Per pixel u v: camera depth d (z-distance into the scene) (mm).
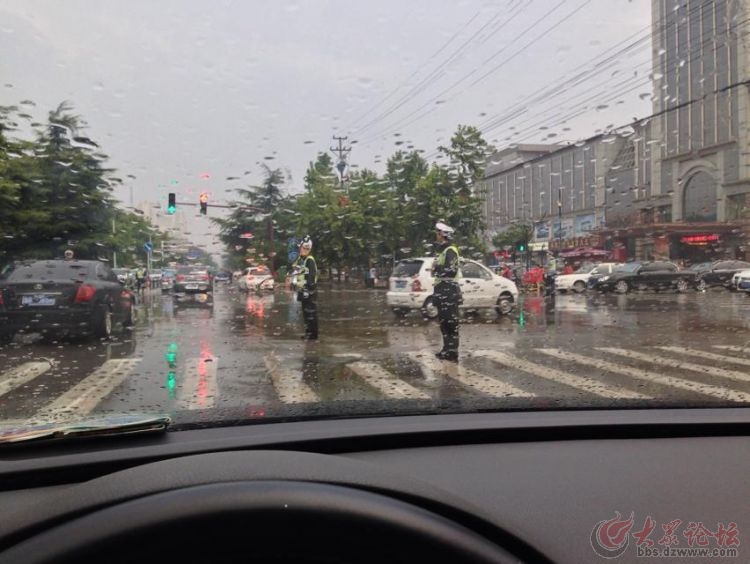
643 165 30141
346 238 20797
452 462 2467
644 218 30688
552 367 6902
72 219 15250
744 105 25109
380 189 21203
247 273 24078
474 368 6816
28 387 5672
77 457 2242
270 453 1932
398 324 11633
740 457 2561
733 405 3367
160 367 6875
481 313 13812
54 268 9469
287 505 1475
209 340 9406
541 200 30078
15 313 8586
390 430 2668
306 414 3074
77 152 15094
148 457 2277
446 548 1549
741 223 25906
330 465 1808
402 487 1700
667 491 2236
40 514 1529
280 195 26859
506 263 24594
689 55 15773
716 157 26641
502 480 2295
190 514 1428
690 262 26922
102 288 9422
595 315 13797
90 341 9258
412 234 20172
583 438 2771
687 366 6992
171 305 17344
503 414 3092
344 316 13258
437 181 19359
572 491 2211
